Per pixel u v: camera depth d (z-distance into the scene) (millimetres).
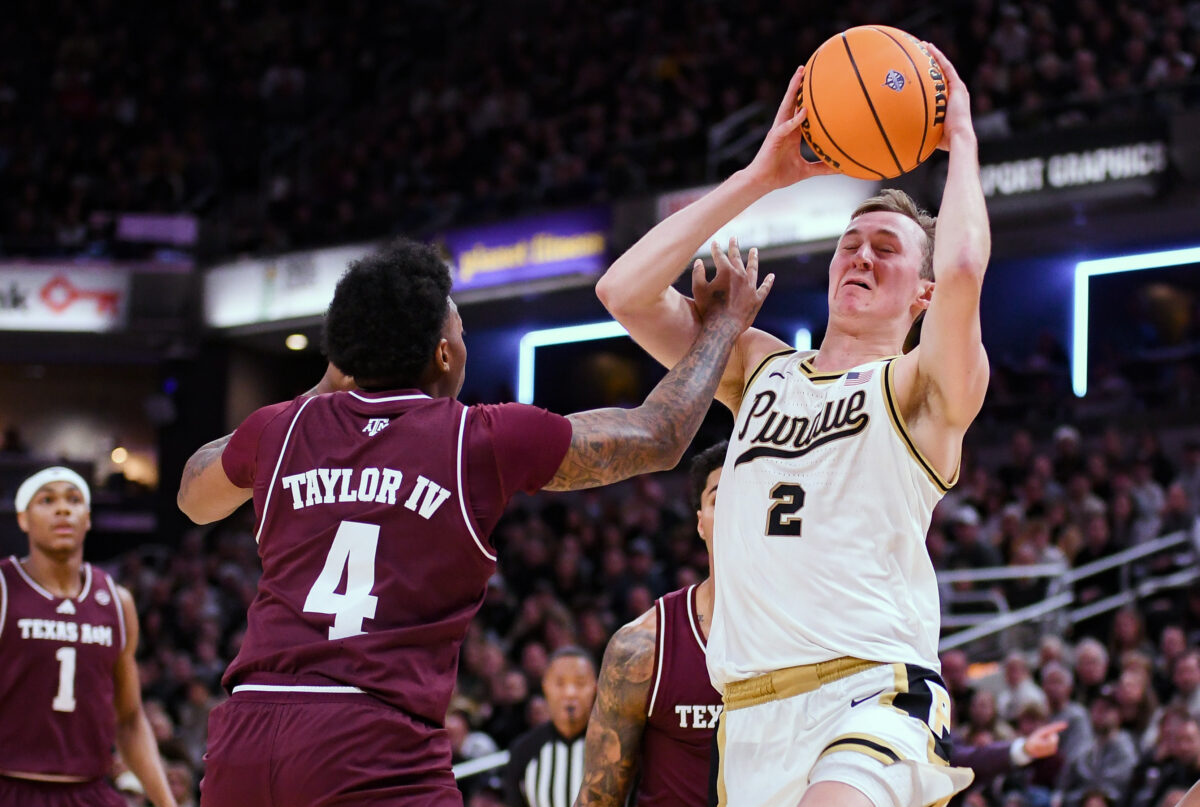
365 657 2594
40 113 20938
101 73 21344
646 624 3631
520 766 5832
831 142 3016
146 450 20672
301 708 2570
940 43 15891
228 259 18719
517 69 19812
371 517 2691
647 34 19172
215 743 2656
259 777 2570
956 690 9062
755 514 2934
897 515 2824
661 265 3123
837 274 3129
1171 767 7180
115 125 20688
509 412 2836
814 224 14461
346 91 21219
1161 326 15305
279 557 2732
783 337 17438
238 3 22406
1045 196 13734
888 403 2854
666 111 17500
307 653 2604
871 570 2793
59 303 18609
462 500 2719
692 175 15680
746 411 3090
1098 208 13680
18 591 5398
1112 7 15680
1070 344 15969
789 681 2795
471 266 17203
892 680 2711
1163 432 14250
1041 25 15438
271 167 20328
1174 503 11242
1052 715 8430
